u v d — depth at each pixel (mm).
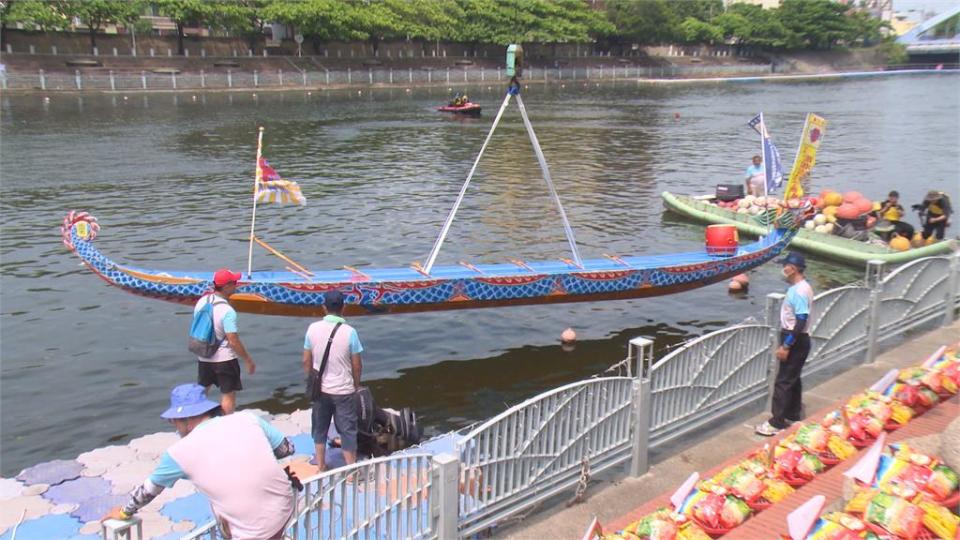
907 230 20062
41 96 64938
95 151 36719
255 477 4824
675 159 37375
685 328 14680
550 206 25969
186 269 18391
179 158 35438
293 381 12117
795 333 8094
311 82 87938
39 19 70938
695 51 139750
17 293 16219
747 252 14875
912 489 5676
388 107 65812
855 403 7988
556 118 58344
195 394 5262
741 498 6414
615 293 13398
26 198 25953
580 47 126312
